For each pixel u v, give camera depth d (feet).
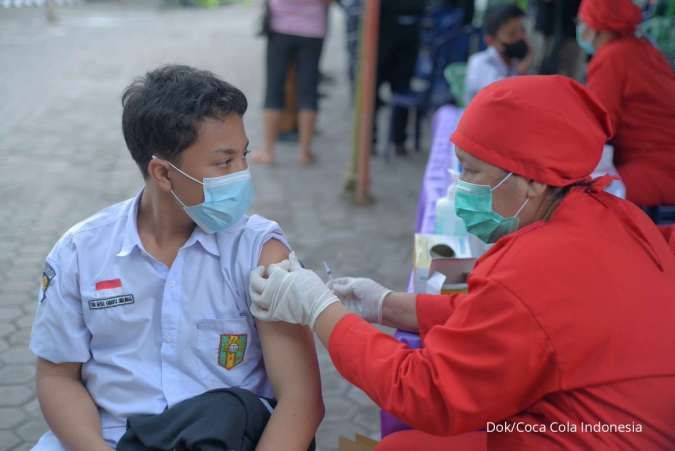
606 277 4.50
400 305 6.19
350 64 25.07
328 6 17.70
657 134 10.69
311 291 5.10
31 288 11.87
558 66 19.04
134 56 33.81
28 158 18.74
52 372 5.36
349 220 15.24
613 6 10.55
